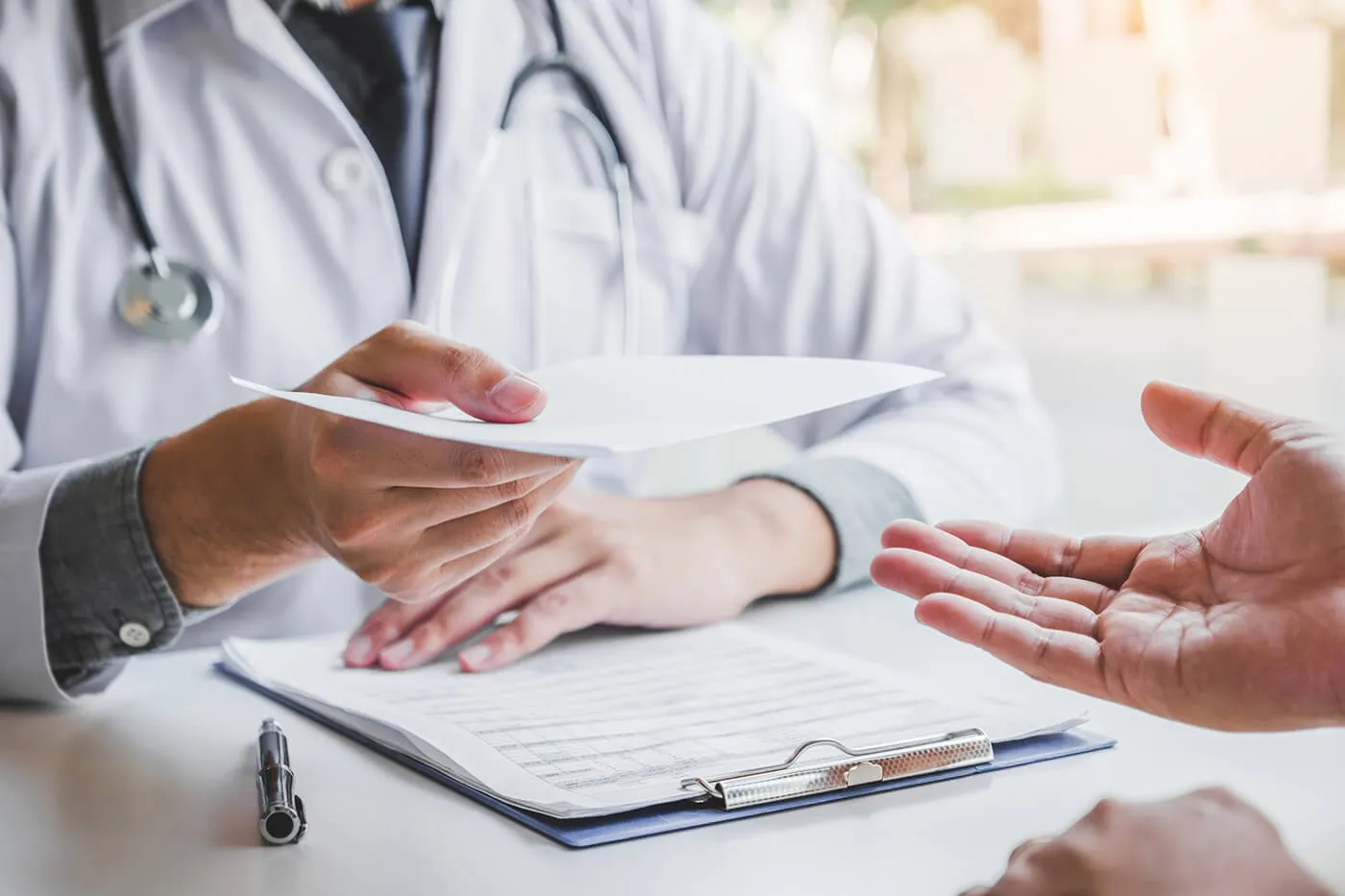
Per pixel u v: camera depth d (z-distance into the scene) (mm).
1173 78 1546
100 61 949
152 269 924
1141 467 1998
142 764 577
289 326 964
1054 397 2352
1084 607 535
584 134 1112
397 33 1021
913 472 941
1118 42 1529
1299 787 505
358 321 985
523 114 1076
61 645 692
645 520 841
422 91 1037
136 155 950
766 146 1187
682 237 1144
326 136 984
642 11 1162
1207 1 1540
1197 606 518
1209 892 399
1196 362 2068
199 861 458
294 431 624
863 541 884
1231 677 467
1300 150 1387
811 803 498
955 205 2238
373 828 487
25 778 558
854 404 1134
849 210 1192
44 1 956
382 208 985
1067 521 1828
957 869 436
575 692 651
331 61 1016
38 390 925
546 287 1079
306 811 508
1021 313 2449
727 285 1185
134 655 705
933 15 2316
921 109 2393
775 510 872
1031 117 1696
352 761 576
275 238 971
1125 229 1971
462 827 487
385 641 743
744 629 790
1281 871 415
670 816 485
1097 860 419
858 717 592
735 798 490
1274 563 494
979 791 510
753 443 1938
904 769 521
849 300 1166
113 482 683
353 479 576
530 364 1066
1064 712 588
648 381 571
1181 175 1652
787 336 1166
